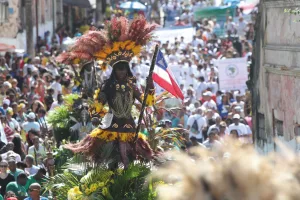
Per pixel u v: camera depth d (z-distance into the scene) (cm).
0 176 1977
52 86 3575
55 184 1240
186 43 5641
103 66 1310
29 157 2103
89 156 1230
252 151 381
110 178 1188
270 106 2484
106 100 1226
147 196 1154
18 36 5319
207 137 2903
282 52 2328
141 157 1227
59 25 7031
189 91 3662
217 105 3588
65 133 1959
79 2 7569
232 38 5822
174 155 400
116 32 1237
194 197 368
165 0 7781
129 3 7694
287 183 359
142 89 1326
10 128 2642
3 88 3253
